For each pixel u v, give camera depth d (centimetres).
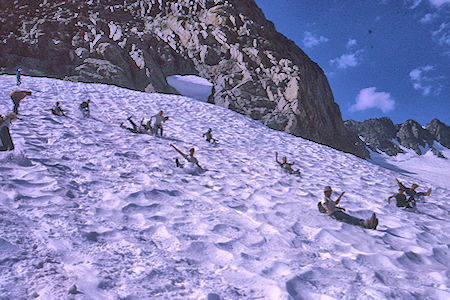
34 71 3194
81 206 500
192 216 548
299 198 790
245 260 398
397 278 393
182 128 1641
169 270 343
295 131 3597
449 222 782
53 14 3981
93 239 391
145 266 343
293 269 378
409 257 484
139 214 513
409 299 334
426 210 891
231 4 4875
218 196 705
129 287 294
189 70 4206
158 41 4222
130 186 646
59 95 1862
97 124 1341
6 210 413
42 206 461
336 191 940
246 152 1371
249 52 4344
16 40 3381
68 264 320
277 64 4266
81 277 295
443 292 352
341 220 634
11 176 566
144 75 3553
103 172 730
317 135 3878
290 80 3969
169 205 587
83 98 1916
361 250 495
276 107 3772
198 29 4500
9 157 655
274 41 4778
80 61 3462
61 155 786
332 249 491
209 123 1878
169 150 1115
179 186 734
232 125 1942
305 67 4762
